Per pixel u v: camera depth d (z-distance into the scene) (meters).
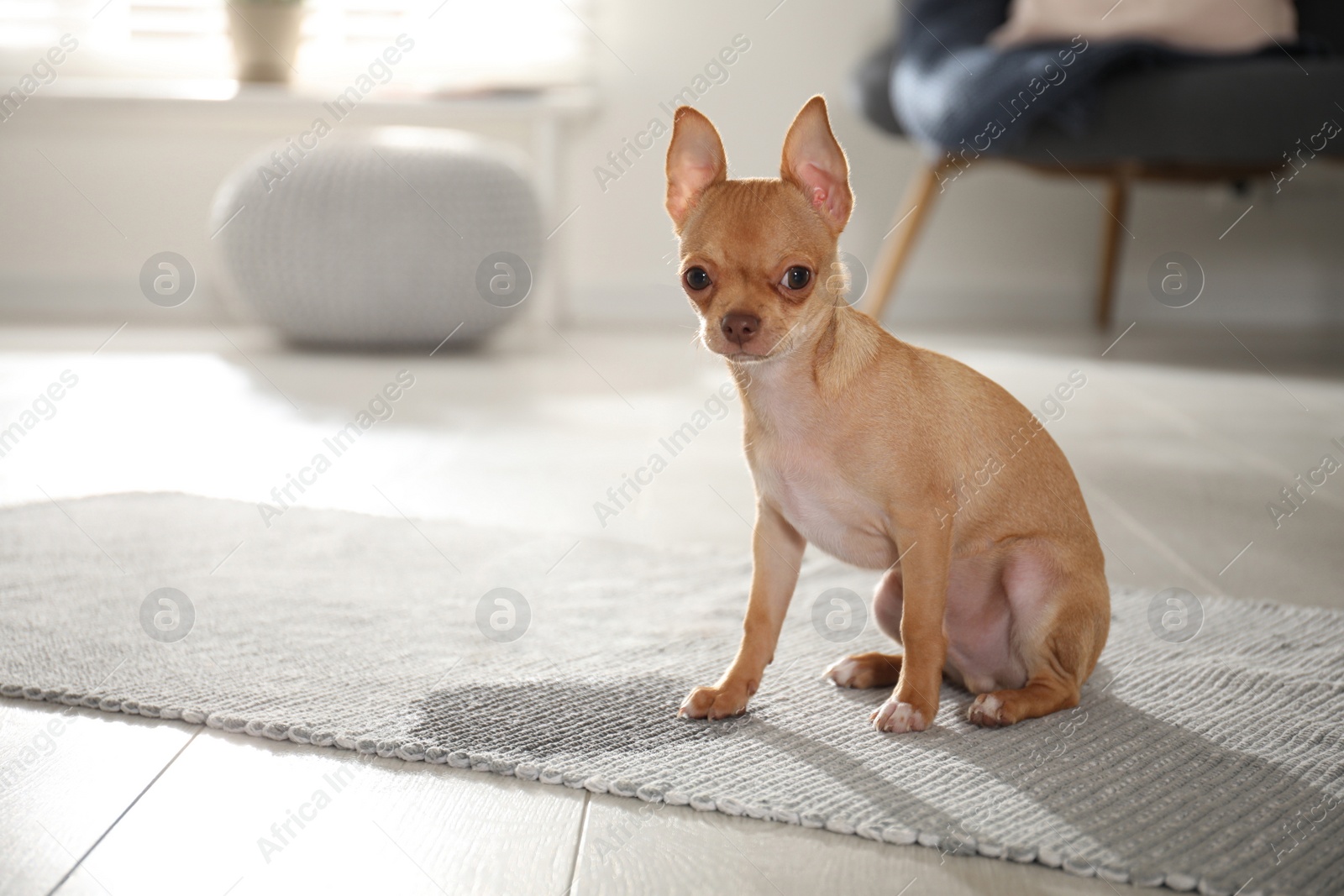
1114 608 2.03
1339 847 1.20
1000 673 1.69
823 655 1.82
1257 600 2.08
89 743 1.46
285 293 4.63
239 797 1.33
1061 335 5.25
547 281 5.46
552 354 4.82
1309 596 2.11
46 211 5.61
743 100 5.54
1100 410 3.71
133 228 5.64
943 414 1.59
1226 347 4.98
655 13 5.52
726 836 1.24
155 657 1.73
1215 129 3.76
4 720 1.52
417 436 3.35
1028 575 1.61
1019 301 5.75
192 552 2.28
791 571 1.66
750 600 1.64
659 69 5.57
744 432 1.65
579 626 1.92
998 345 4.93
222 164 5.61
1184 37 4.13
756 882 1.16
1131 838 1.22
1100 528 2.52
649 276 5.74
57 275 5.66
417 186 4.61
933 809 1.29
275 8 5.30
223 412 3.60
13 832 1.25
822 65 5.49
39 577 2.10
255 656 1.75
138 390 3.93
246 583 2.10
